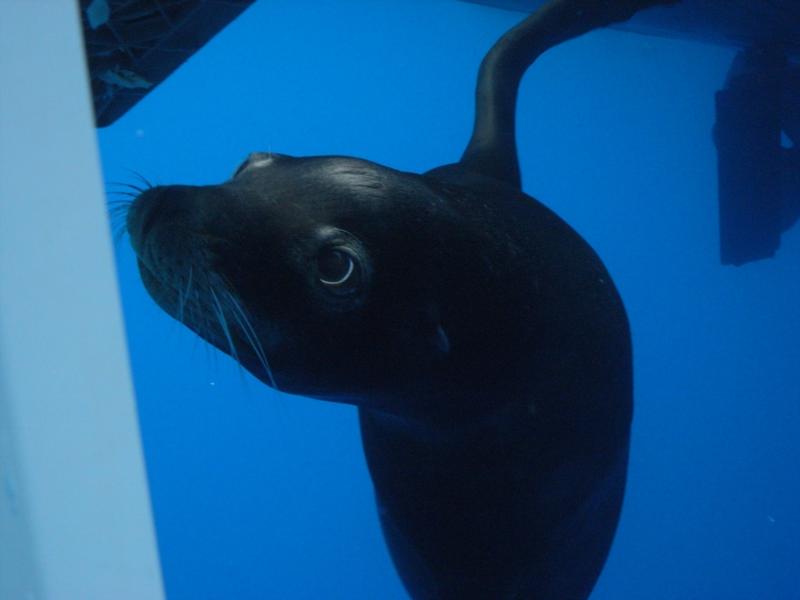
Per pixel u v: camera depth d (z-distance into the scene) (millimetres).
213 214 713
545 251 884
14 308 309
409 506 958
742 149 1926
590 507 975
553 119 2072
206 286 710
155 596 320
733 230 1965
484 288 806
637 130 2090
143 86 1209
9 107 323
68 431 312
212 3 1082
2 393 307
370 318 759
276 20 2088
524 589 981
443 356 810
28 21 333
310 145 1945
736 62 1955
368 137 1972
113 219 869
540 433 897
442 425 879
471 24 2121
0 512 324
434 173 1002
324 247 722
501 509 925
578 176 2023
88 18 982
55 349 312
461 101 2012
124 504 318
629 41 2184
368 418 948
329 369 792
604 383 925
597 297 929
